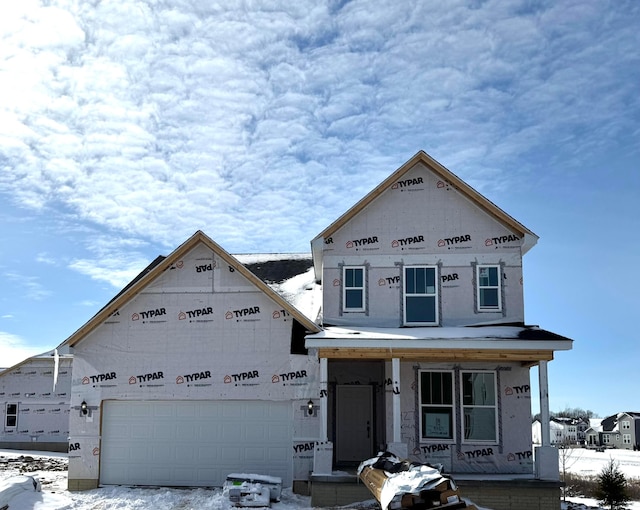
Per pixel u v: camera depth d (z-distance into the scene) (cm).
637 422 10088
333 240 1947
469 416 1850
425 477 1183
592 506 1939
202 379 1875
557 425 10794
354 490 1608
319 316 2023
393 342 1684
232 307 1903
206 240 1909
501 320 1875
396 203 1953
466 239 1923
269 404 1867
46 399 3538
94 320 1891
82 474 1844
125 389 1881
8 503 1455
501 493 1612
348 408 2027
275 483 1661
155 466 1858
